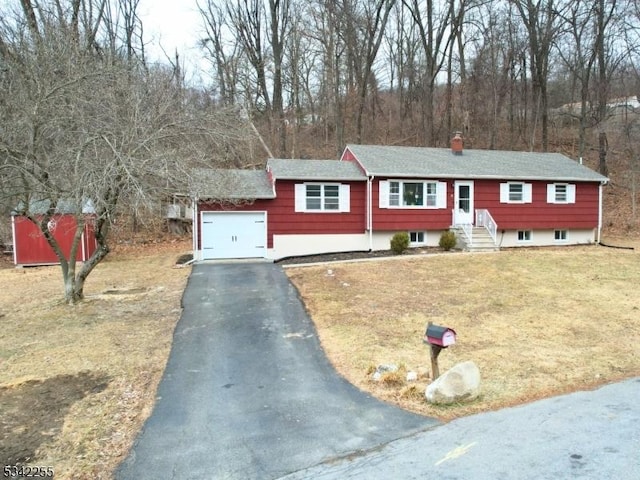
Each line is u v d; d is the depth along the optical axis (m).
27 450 4.75
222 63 30.81
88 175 8.82
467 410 5.47
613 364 6.95
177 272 15.27
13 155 9.16
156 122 10.41
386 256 17.19
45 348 8.05
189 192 10.25
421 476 4.02
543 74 28.53
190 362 7.37
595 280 12.80
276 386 6.39
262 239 18.06
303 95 34.56
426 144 30.86
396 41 36.19
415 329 8.72
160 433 5.09
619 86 32.19
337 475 4.13
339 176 18.28
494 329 8.69
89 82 10.22
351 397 5.95
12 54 10.28
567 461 4.17
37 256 17.80
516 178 19.48
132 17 26.61
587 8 27.38
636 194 25.84
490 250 18.14
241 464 4.41
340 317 9.60
